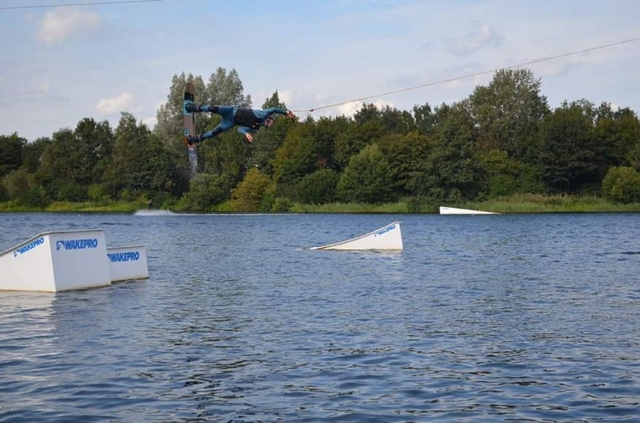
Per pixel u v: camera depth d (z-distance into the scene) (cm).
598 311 2311
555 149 12275
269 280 3186
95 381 1472
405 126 15950
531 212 11512
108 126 14788
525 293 2739
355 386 1444
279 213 12031
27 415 1254
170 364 1616
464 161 11694
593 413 1272
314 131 13988
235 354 1714
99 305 2438
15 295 2655
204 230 7612
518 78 15538
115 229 7800
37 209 13150
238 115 2155
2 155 15088
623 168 11688
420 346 1795
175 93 15062
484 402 1338
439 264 3878
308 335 1936
